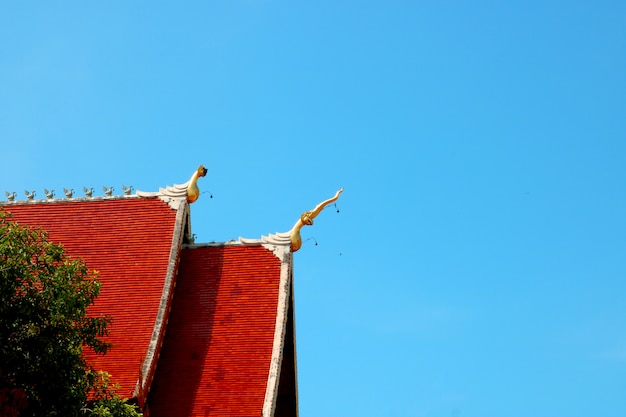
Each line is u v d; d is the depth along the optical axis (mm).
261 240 73812
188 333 70375
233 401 66875
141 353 67375
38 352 47719
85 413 51094
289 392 72625
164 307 69625
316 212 73938
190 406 67000
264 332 69812
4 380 47375
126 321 69250
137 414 53000
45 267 49438
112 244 73500
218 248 74062
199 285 72500
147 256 72375
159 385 68125
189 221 75562
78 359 49594
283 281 71812
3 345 46906
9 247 47594
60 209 76250
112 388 62375
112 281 71375
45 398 48031
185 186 74938
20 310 47156
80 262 50562
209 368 68562
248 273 72625
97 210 75625
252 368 68312
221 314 70875
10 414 46875
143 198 75375
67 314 48438
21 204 77062
